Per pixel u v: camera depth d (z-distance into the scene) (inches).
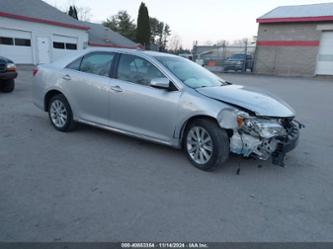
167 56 186.4
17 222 102.6
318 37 958.4
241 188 137.1
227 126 139.6
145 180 140.3
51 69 210.2
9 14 792.3
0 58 354.0
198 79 174.7
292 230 106.3
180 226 105.2
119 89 176.1
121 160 163.5
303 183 146.2
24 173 141.1
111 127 186.1
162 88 160.2
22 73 621.3
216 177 147.6
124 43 1467.8
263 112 145.6
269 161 172.6
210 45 1193.4
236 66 1090.1
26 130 210.5
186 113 152.6
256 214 115.6
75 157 164.7
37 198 119.0
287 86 632.4
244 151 143.6
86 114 196.4
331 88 619.2
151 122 167.3
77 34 1035.3
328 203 127.2
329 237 103.2
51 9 1026.1
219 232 103.0
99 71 189.9
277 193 134.3
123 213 111.4
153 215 111.1
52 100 210.7
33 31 872.3
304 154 190.5
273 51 1050.7
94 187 130.7
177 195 127.4
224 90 164.4
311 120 296.5
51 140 191.3
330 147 207.8
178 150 182.7
